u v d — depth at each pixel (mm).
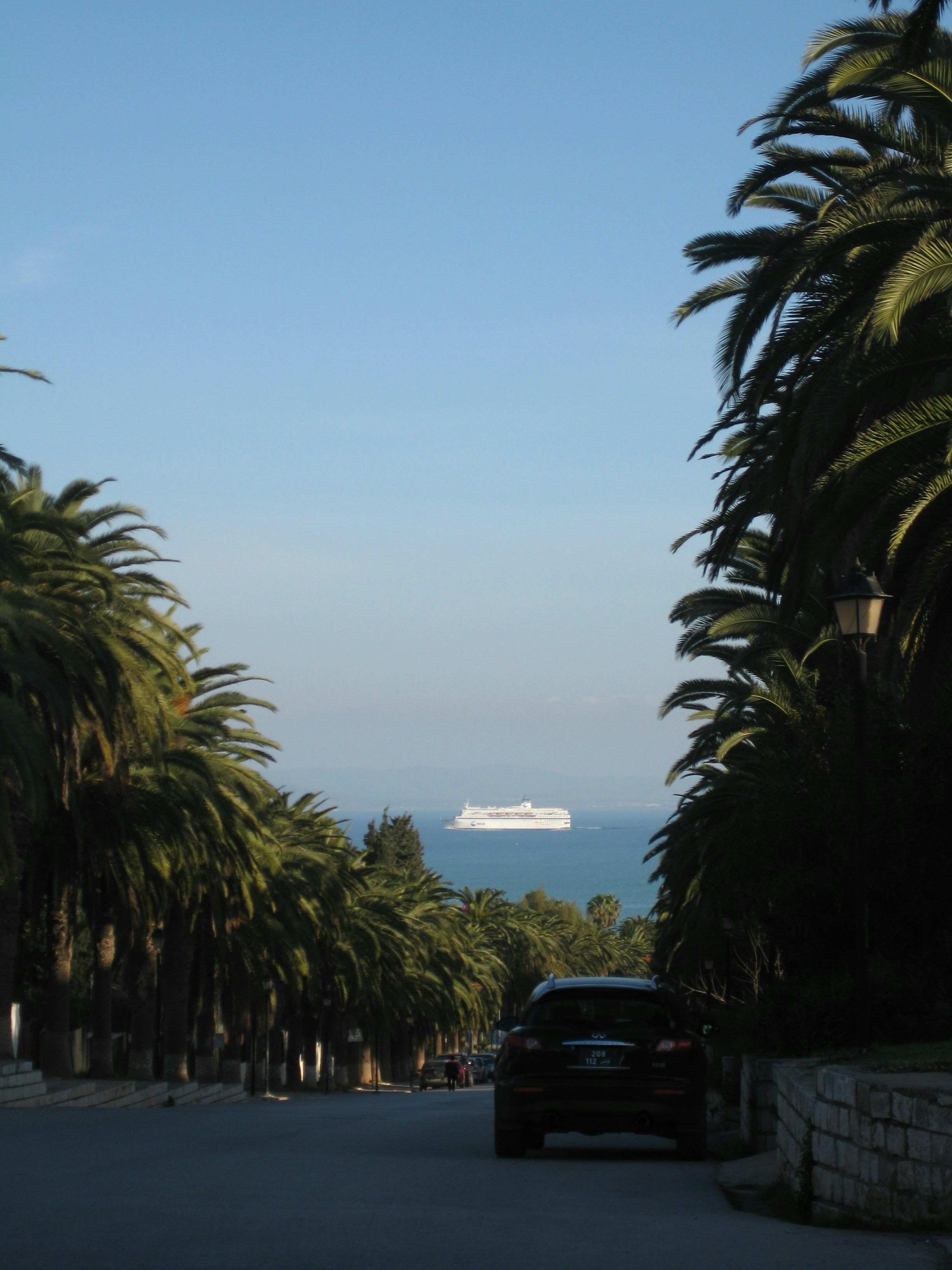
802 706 28125
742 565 30531
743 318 19703
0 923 34750
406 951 71750
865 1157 8461
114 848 38656
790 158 20703
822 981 17391
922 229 17344
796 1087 10102
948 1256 6711
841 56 19109
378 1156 12867
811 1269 6246
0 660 28141
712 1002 30781
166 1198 8734
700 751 40844
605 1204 9047
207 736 39812
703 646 34906
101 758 35188
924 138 19812
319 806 61812
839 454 19938
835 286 18328
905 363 17266
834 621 26250
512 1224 7672
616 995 13523
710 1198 9992
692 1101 13055
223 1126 19594
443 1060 84000
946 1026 16797
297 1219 7680
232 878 46812
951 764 18062
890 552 16656
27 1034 57500
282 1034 73500
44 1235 6992
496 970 112250
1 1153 13039
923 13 14203
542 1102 12914
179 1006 48562
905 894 18000
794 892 18234
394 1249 6672
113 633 32125
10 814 30953
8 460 25859
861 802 12898
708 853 32875
